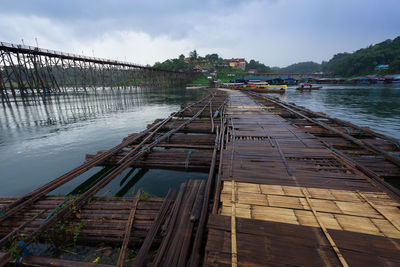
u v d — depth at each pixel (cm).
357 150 860
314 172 568
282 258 297
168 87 8906
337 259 293
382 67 10900
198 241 352
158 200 511
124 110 2727
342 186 490
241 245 321
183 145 1031
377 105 2728
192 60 16488
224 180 538
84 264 355
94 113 2448
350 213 390
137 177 755
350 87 7162
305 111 1838
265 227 357
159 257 338
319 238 330
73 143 1230
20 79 3512
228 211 411
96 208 493
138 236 412
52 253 401
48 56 3853
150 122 1902
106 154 866
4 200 541
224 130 1178
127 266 361
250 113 1692
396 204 412
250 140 899
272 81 8350
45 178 784
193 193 520
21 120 1986
